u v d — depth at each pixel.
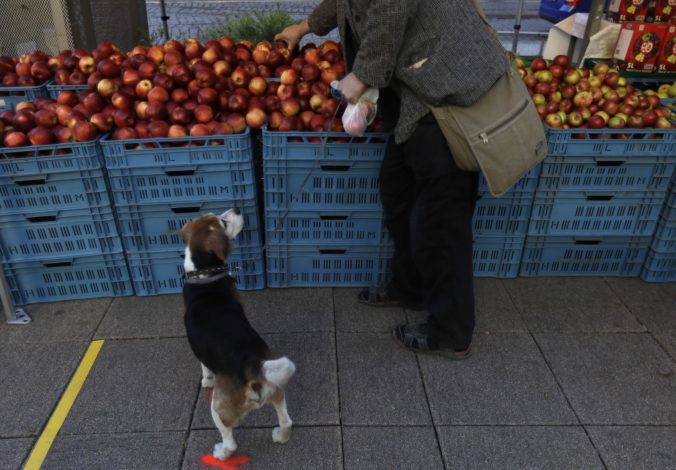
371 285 3.59
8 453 2.48
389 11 2.19
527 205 3.45
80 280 3.42
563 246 3.62
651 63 4.61
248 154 3.15
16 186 3.09
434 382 2.88
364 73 2.37
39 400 2.74
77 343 3.11
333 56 3.64
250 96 3.49
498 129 2.39
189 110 3.29
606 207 3.50
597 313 3.41
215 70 3.54
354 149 3.15
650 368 3.00
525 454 2.49
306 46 3.98
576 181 3.39
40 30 5.15
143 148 3.08
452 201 2.61
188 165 3.12
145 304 3.43
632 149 3.29
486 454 2.49
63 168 3.07
